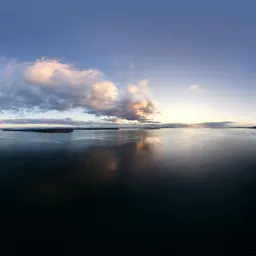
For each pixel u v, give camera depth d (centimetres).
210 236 647
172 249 586
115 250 584
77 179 1246
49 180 1223
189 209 828
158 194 989
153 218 756
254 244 607
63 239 632
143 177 1284
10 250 582
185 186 1110
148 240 629
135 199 930
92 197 955
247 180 1220
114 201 907
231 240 625
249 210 816
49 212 804
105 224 715
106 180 1226
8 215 780
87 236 647
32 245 603
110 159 1923
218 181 1195
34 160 1872
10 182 1188
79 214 788
